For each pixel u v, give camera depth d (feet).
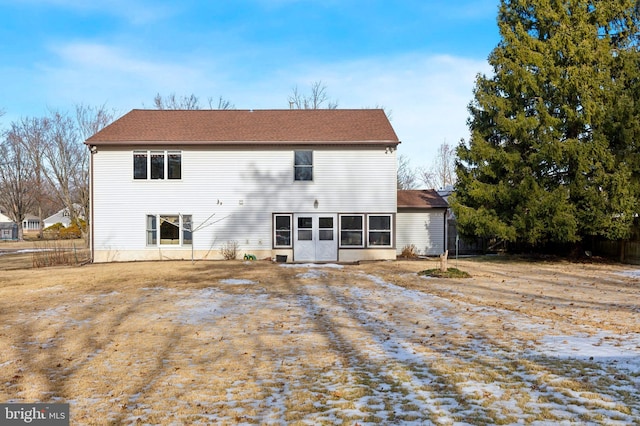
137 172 78.48
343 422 16.44
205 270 63.72
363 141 77.61
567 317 33.63
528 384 19.71
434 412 17.06
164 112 89.45
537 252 86.43
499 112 73.41
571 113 68.74
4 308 39.70
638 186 66.90
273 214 78.95
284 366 23.75
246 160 78.95
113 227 78.28
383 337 29.22
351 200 79.10
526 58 72.18
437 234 87.71
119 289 49.03
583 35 71.56
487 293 44.75
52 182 171.94
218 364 24.35
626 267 67.41
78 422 17.20
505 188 72.08
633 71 70.74
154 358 25.68
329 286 50.31
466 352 25.16
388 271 62.23
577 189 68.13
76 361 25.26
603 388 18.90
